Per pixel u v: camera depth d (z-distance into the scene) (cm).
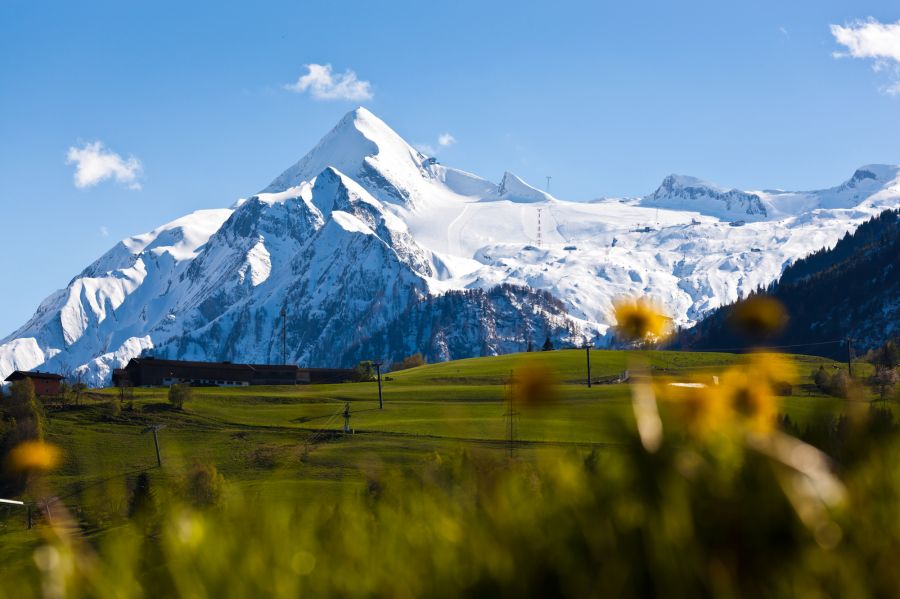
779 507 270
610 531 278
